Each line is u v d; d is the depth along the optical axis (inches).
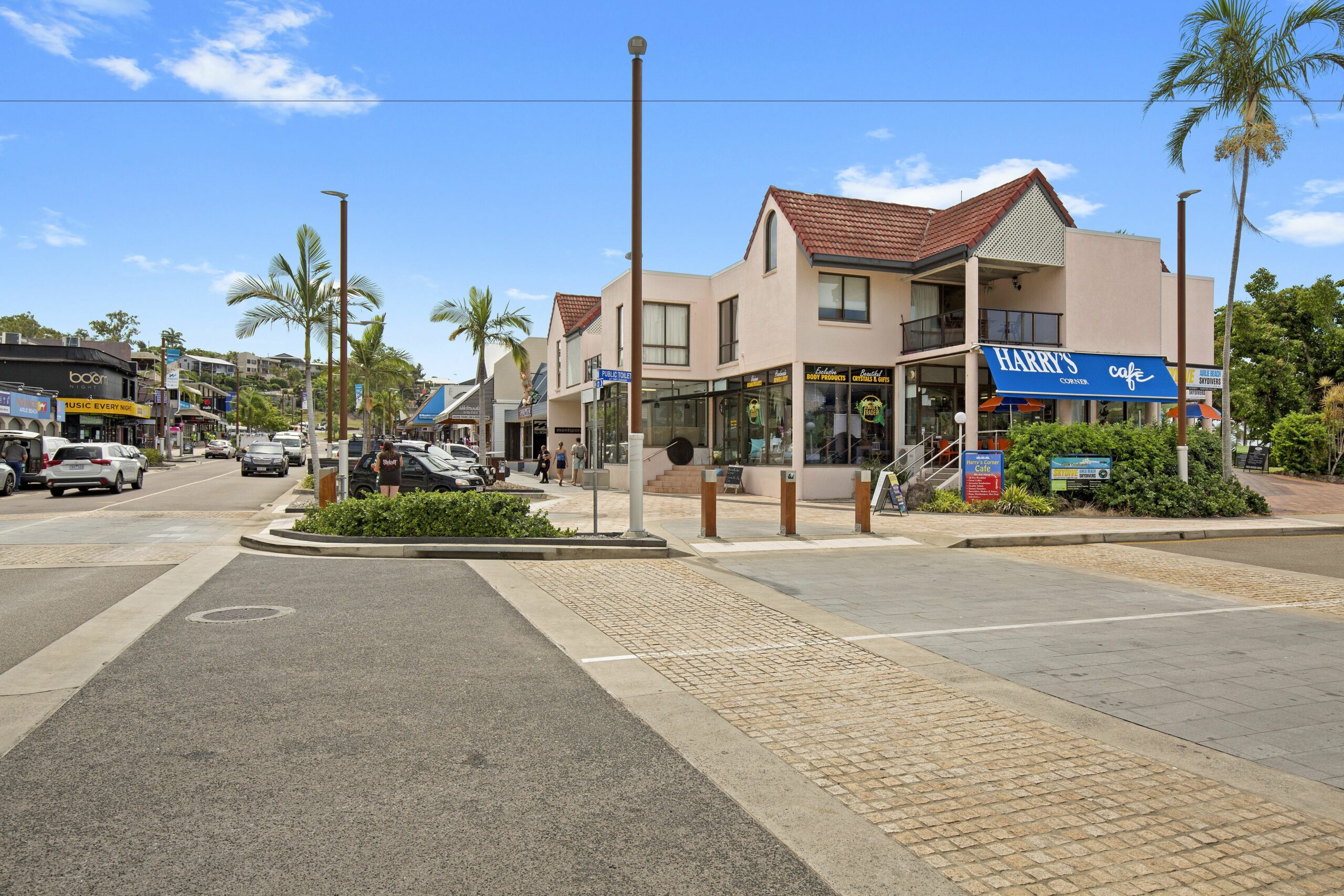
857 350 892.6
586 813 145.9
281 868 124.3
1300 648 278.2
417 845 132.5
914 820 146.3
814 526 623.5
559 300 1435.8
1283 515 772.6
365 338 1780.3
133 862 125.2
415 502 487.8
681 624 304.7
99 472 986.7
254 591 348.5
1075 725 199.2
